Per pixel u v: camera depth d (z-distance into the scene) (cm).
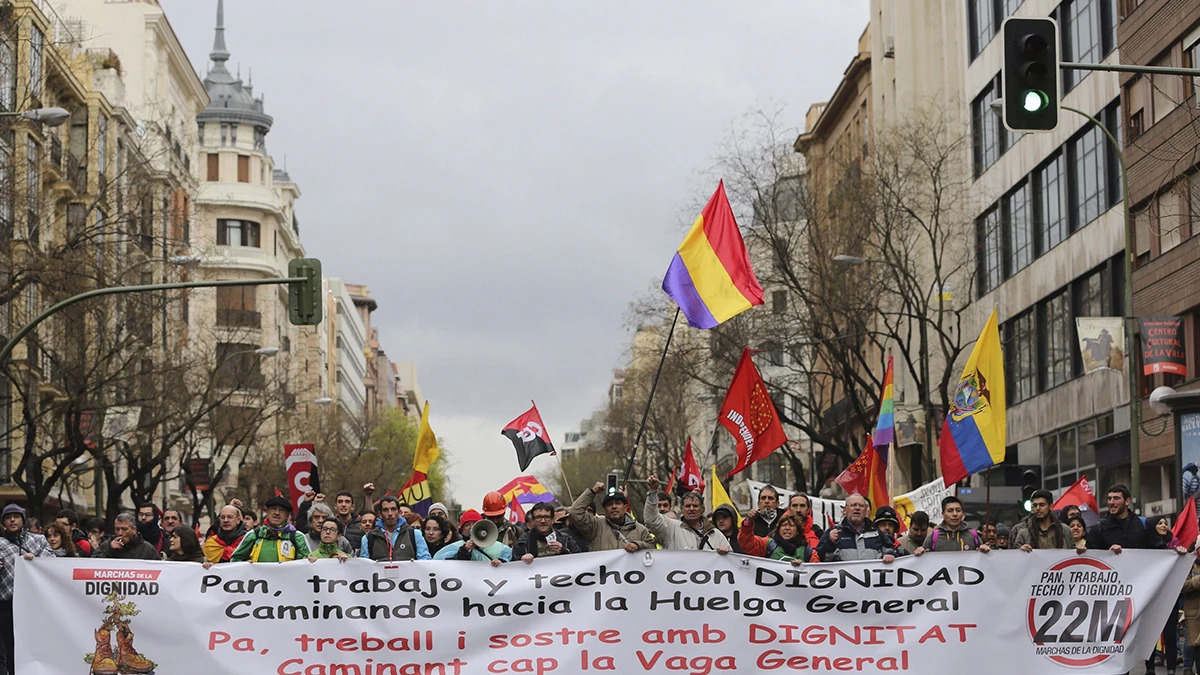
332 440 8462
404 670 1246
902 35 6041
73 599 1242
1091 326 3056
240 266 10825
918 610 1255
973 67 5350
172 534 1614
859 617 1253
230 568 1248
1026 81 1566
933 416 4528
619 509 1405
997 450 1761
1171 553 1266
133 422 4856
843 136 7581
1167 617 1266
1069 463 4578
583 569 1251
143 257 4472
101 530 1842
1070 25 4506
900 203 4241
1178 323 3059
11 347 2695
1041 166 4753
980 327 5359
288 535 1504
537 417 2181
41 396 4544
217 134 11088
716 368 4884
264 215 11100
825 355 4762
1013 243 5038
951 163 5444
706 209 1788
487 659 1246
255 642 1245
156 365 4575
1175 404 2383
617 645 1247
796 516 1491
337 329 14900
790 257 4350
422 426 2403
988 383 1767
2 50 3788
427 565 1250
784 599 1252
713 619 1248
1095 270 4347
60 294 3756
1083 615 1261
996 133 5144
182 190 8231
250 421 5697
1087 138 4378
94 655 1240
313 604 1247
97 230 4203
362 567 1250
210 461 5447
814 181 4822
